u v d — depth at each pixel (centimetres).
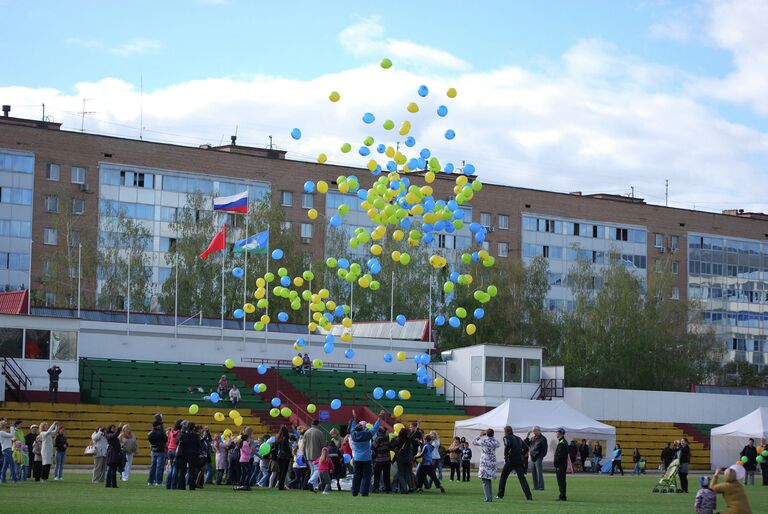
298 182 11600
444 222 3700
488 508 3014
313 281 9638
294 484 3750
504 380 7188
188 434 3528
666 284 11075
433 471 3781
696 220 14362
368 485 3441
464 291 10212
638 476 5950
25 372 5809
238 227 10762
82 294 9738
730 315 14525
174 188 11038
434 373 7425
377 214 3675
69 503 2834
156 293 10456
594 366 10125
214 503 2952
